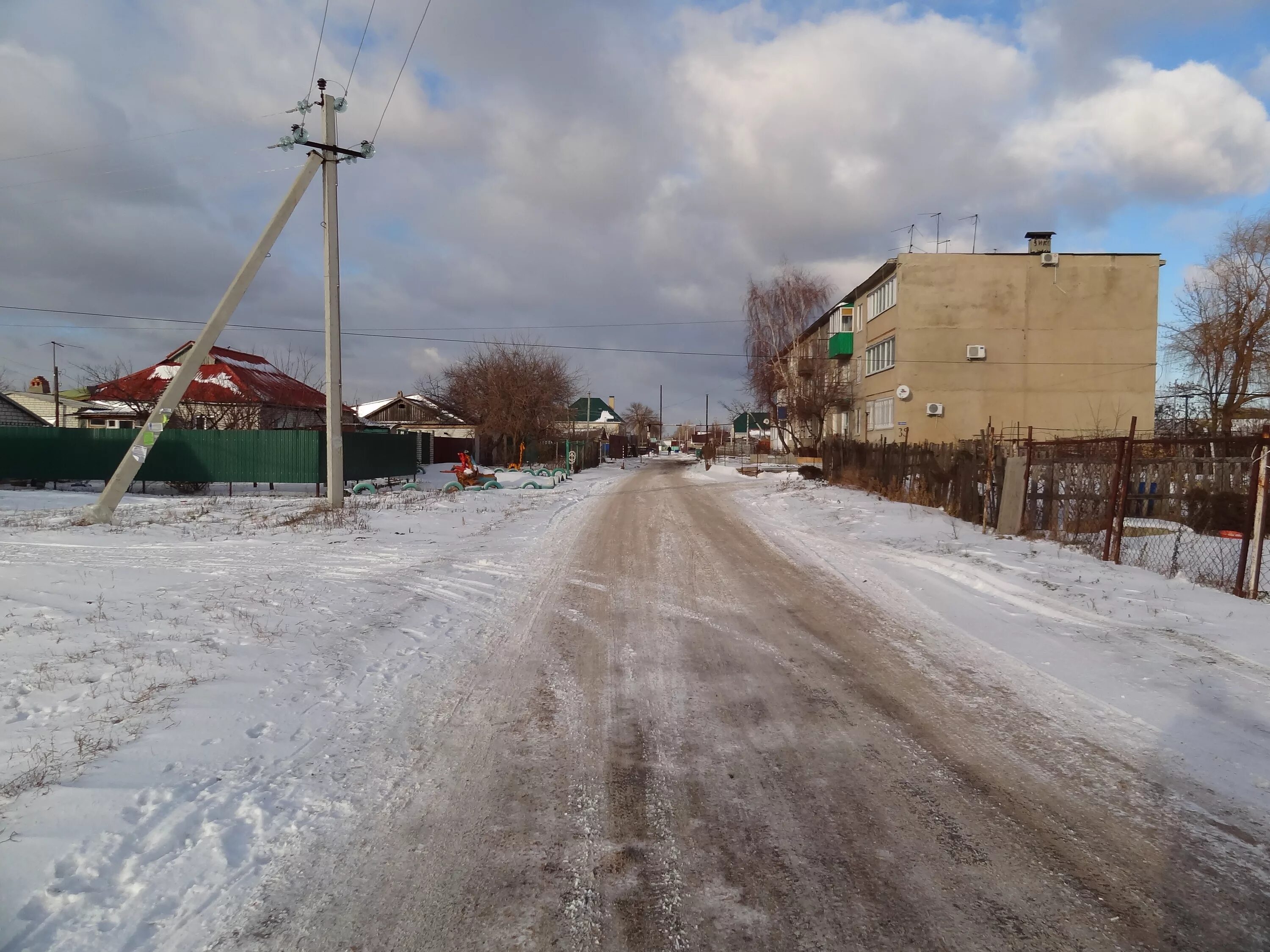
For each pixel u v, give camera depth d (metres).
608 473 41.19
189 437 21.77
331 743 4.40
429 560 10.80
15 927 2.68
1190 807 3.62
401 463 26.50
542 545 12.35
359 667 5.84
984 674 5.64
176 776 3.88
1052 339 28.39
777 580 9.38
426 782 3.93
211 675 5.40
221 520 15.25
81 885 2.95
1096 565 9.55
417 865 3.16
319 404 35.75
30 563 10.06
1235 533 10.89
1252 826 3.44
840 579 9.39
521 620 7.42
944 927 2.74
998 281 28.41
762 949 2.63
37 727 4.44
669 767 4.10
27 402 43.19
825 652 6.25
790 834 3.40
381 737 4.51
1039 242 28.55
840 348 36.84
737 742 4.43
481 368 44.81
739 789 3.84
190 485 22.31
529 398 43.25
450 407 51.38
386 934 2.72
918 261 28.45
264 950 2.63
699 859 3.20
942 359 28.48
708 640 6.66
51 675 5.32
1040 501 12.17
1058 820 3.51
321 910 2.86
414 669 5.84
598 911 2.85
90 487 23.25
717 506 19.45
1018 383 28.48
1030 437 13.92
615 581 9.38
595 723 4.73
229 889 2.98
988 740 4.43
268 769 4.04
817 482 26.42
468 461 26.59
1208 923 2.75
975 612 7.54
